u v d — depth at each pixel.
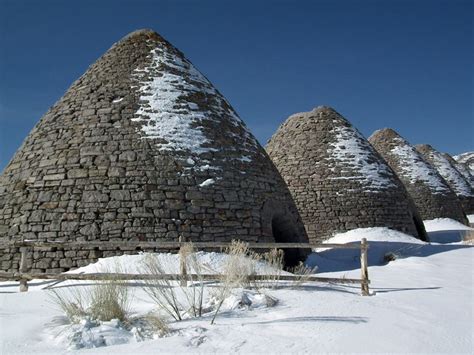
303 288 7.14
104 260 9.47
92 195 10.17
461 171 43.25
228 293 6.08
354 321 4.99
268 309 5.62
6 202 10.95
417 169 28.00
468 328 4.81
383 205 19.39
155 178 10.48
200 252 9.72
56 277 6.93
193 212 10.36
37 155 11.32
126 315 5.20
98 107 11.80
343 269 11.82
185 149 11.18
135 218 9.97
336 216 18.84
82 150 10.90
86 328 4.55
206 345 4.11
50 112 12.52
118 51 13.45
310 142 21.05
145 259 7.89
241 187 11.34
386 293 7.16
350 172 19.80
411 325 4.88
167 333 4.51
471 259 12.80
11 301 6.36
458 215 27.69
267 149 22.84
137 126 11.31
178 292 6.71
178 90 12.50
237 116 13.63
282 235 13.09
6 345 4.11
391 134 29.91
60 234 9.85
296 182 19.97
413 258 13.02
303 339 4.28
